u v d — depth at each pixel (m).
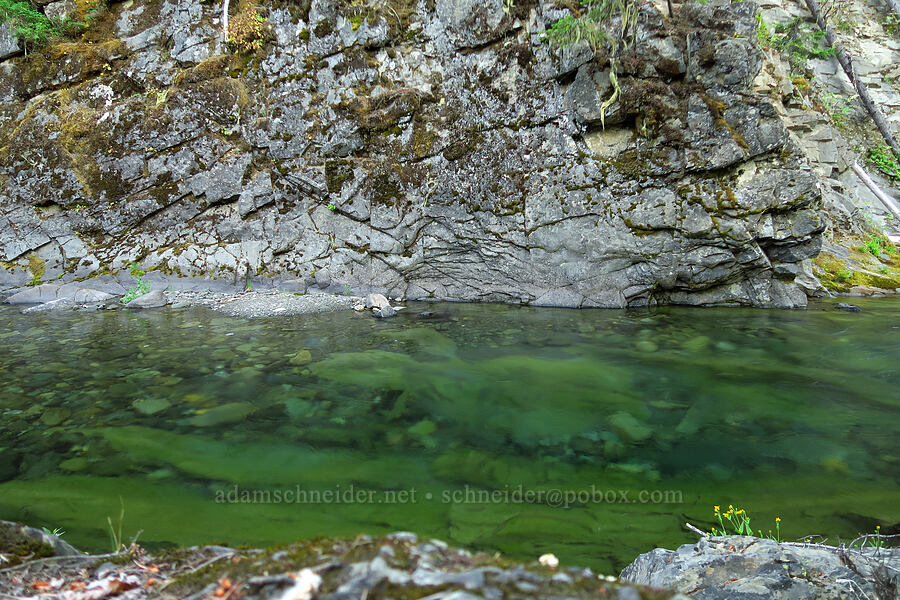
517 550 2.43
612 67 8.19
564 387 5.13
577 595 0.96
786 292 9.22
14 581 1.41
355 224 9.76
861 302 9.84
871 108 14.99
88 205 10.04
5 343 6.46
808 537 2.61
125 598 1.28
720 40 8.17
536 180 9.01
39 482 3.07
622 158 8.65
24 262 10.12
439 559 1.13
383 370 5.55
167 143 9.92
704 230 8.49
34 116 10.04
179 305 8.98
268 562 1.17
